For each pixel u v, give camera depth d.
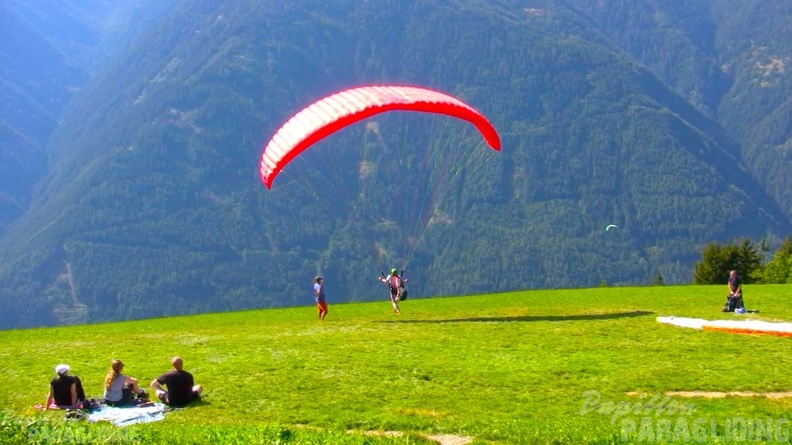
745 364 23.92
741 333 28.88
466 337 28.69
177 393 20.25
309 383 22.06
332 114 32.25
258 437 15.77
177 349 27.86
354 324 33.12
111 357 26.72
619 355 25.36
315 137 32.03
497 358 25.05
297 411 19.61
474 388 21.70
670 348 26.30
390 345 27.17
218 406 20.17
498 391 21.42
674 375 22.64
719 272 81.25
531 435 16.80
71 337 33.62
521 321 32.75
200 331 33.47
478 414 19.31
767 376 22.53
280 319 38.03
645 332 29.31
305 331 31.16
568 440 16.41
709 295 42.41
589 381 22.30
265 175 33.41
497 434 17.03
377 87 34.22
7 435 15.40
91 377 23.61
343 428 18.17
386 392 21.28
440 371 23.30
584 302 40.50
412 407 19.97
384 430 18.03
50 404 19.55
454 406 20.05
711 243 83.12
